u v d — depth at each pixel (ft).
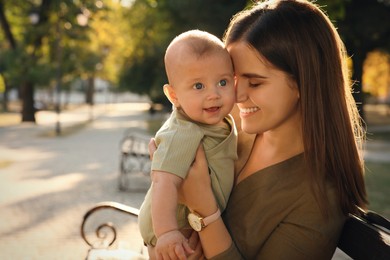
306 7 5.56
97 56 103.50
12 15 103.65
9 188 31.35
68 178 35.12
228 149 5.81
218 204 5.77
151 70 103.40
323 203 5.33
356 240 5.70
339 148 5.47
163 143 5.41
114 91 240.53
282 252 5.46
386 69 134.82
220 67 5.39
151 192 5.90
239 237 5.73
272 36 5.37
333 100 5.48
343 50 5.79
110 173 37.11
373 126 92.68
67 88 210.59
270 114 5.46
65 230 21.48
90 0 91.09
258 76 5.42
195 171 5.43
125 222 22.59
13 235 20.77
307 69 5.37
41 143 61.87
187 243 5.12
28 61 92.27
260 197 5.68
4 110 161.48
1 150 53.78
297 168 5.56
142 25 104.32
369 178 34.91
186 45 5.41
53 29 90.68
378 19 67.97
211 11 69.31
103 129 87.10
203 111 5.41
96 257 10.25
